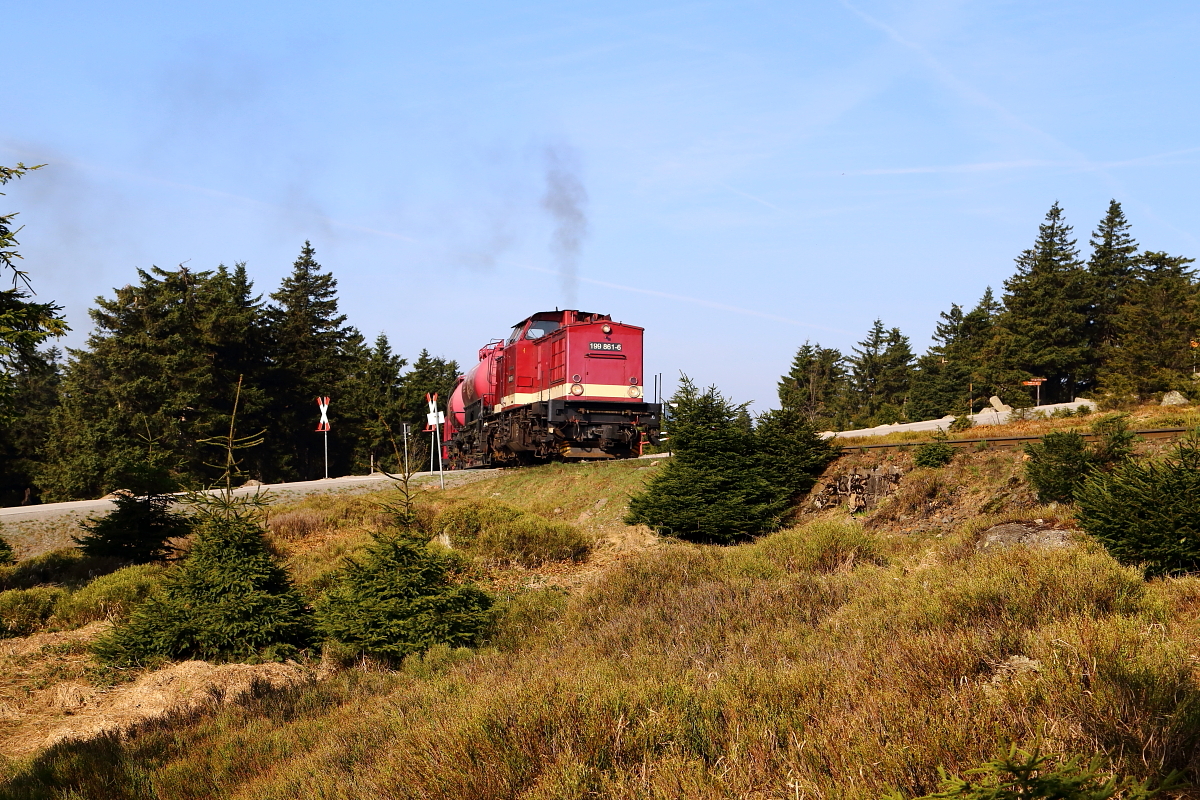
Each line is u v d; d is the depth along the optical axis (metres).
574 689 6.21
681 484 18.62
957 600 7.74
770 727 5.11
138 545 18.41
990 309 81.88
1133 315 52.62
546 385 27.58
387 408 64.06
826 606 9.79
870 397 82.75
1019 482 15.11
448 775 5.11
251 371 56.06
